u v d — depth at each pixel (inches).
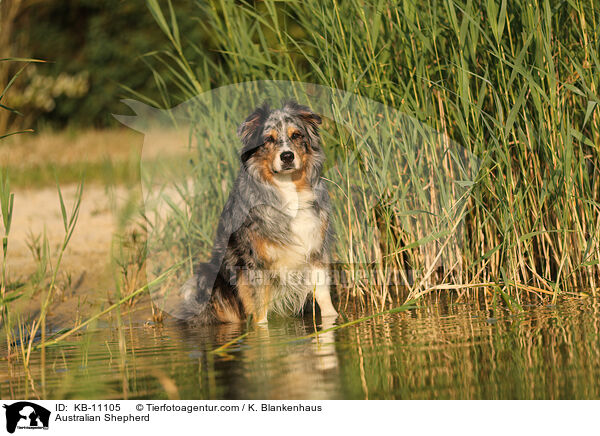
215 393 203.8
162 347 280.8
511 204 335.3
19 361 266.7
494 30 319.9
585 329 257.9
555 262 370.6
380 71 362.6
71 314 372.8
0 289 294.5
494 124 348.2
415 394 195.5
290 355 247.3
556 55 352.2
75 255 530.3
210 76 472.7
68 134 1251.2
